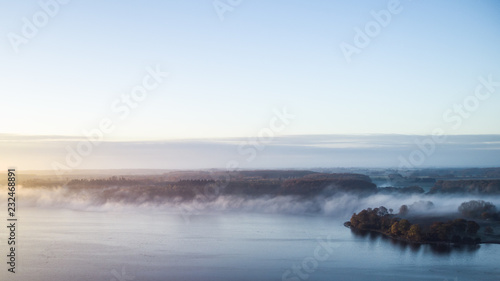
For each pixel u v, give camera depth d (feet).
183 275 138.62
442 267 145.89
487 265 145.89
